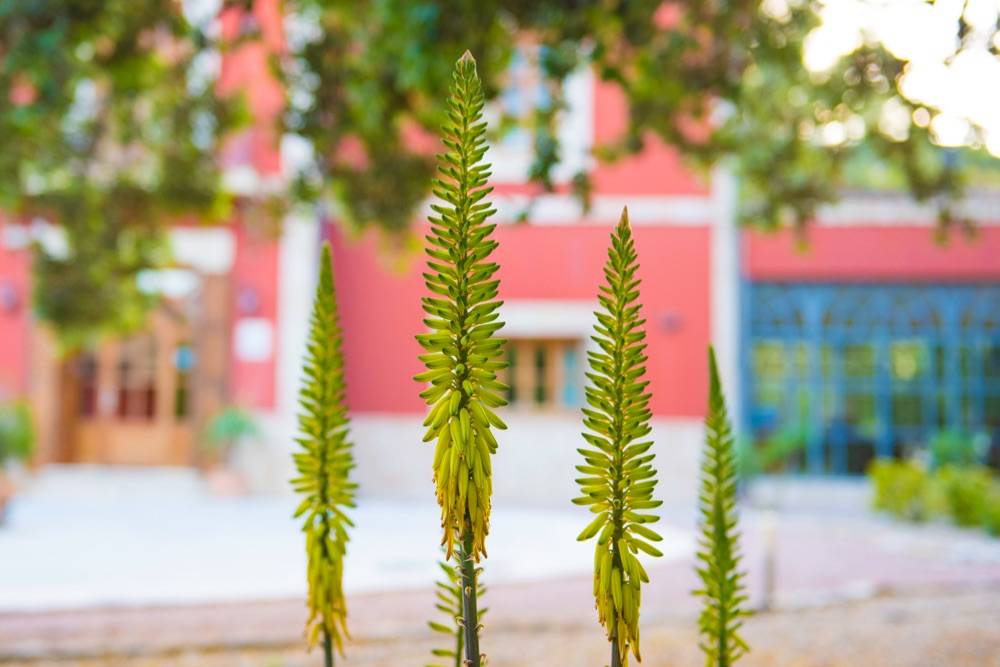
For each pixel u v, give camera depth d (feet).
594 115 44.29
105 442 46.96
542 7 14.65
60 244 45.78
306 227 45.85
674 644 15.99
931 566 26.50
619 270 2.45
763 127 22.97
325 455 3.60
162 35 18.89
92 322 25.27
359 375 47.26
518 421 46.03
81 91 21.89
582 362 46.34
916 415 46.75
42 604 20.71
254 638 16.63
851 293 46.96
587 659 15.12
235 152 43.83
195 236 45.85
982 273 46.21
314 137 18.16
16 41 15.37
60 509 40.01
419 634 17.10
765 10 17.34
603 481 2.47
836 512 41.65
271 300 46.01
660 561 26.89
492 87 15.67
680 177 46.03
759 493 45.60
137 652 15.99
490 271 2.33
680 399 45.50
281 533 33.60
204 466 46.24
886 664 14.61
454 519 2.35
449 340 2.31
